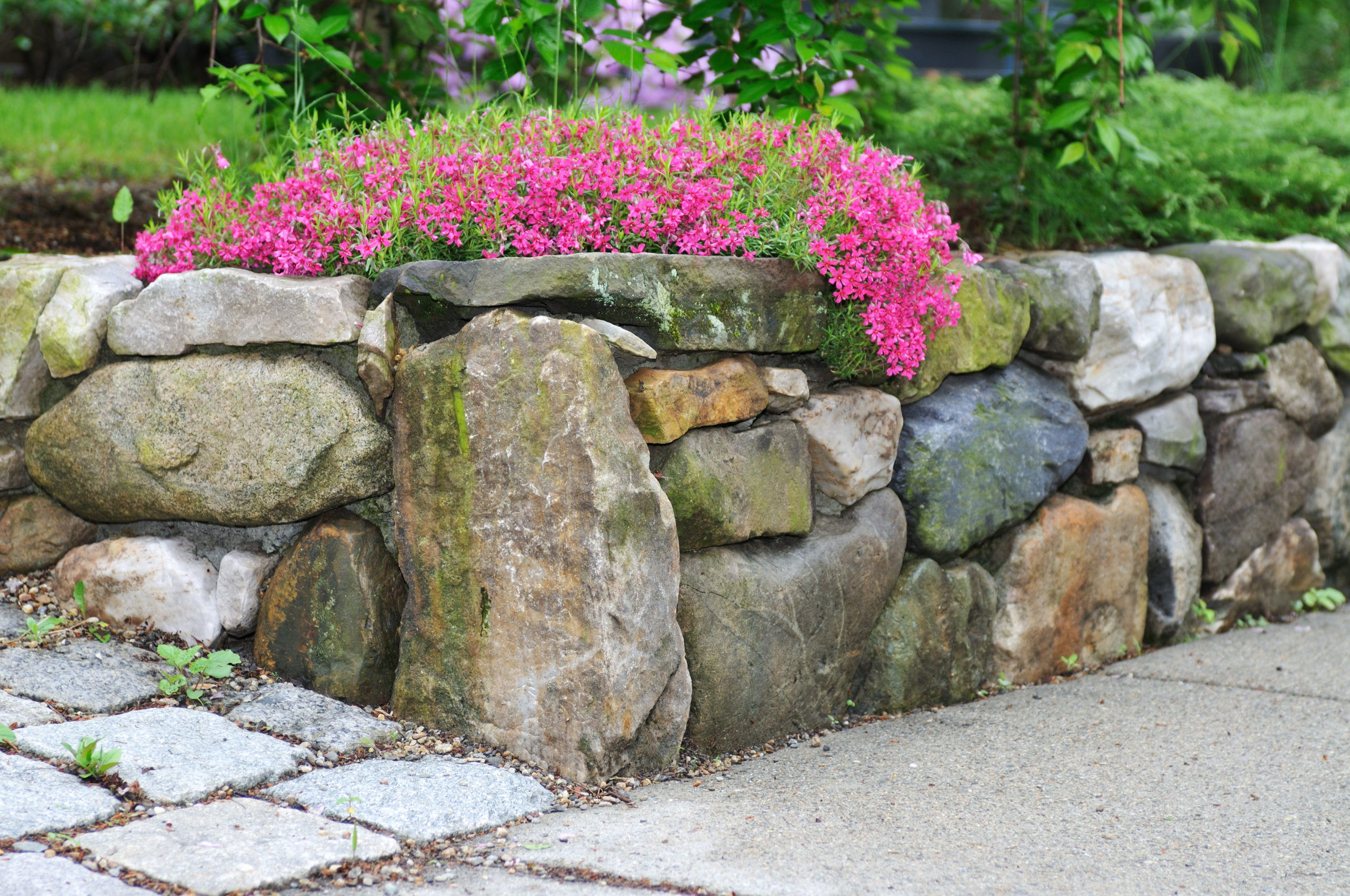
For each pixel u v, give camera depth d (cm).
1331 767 320
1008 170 495
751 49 448
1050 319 412
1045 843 265
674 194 320
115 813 249
